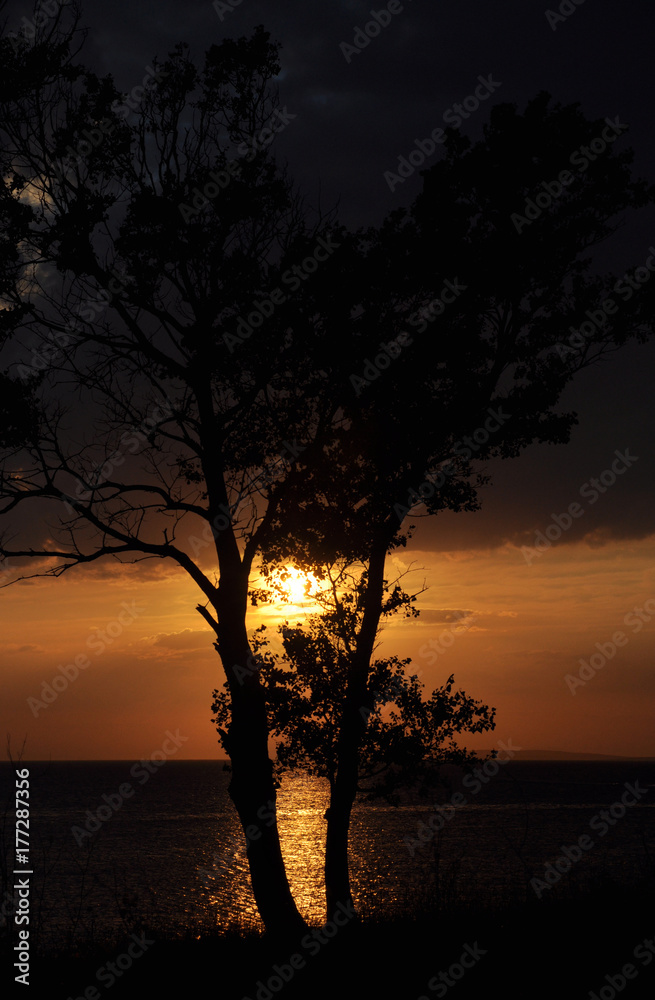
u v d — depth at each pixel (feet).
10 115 50.52
